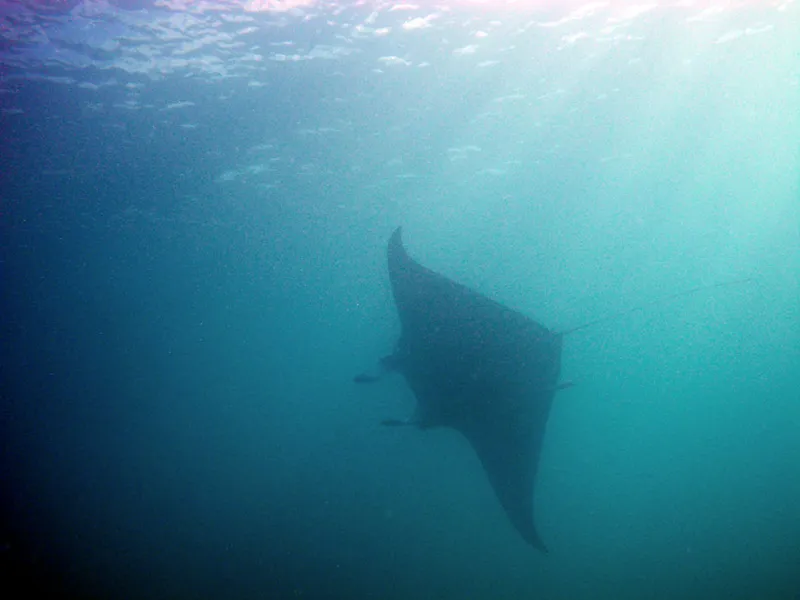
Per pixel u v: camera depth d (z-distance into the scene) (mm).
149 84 9906
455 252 32281
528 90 12172
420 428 4129
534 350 4605
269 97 10867
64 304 29719
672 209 29484
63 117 10711
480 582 10539
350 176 16266
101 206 16109
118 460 27141
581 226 30578
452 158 16031
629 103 13859
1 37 8078
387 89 11203
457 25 9344
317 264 28297
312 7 8352
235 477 19781
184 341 51250
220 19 8312
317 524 14125
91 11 7793
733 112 15891
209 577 11953
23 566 13547
